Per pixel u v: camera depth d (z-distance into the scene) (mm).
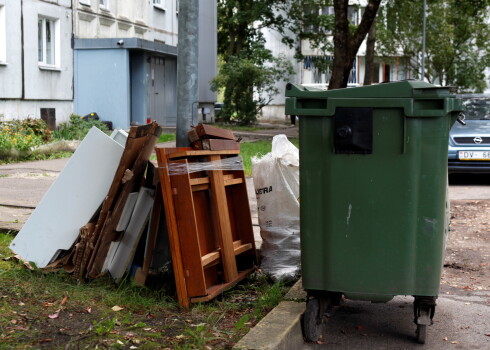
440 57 43469
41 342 3592
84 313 4117
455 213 9352
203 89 32438
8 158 14461
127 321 4000
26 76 20750
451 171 12281
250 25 39219
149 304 4414
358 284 4082
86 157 4750
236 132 27438
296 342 4094
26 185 10453
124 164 4531
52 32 22625
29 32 20797
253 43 38094
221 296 4828
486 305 5148
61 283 4617
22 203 8438
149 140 4633
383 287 4055
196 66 5375
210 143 4773
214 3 33000
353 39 20500
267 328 3943
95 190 4754
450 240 7570
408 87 3895
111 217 4547
